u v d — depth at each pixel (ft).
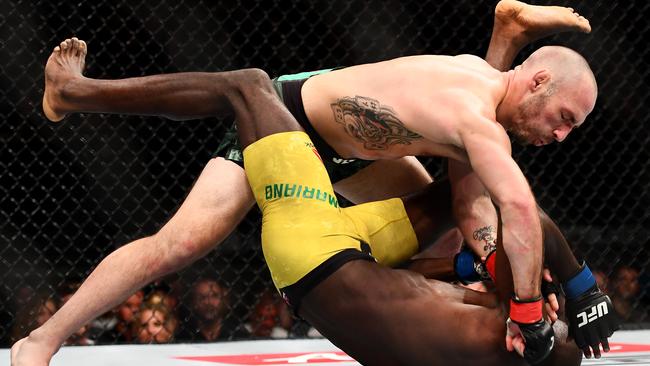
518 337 7.94
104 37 19.43
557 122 8.96
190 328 17.57
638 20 21.30
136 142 19.79
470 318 8.18
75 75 9.87
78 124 19.20
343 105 9.41
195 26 20.12
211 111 9.51
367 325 8.26
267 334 18.37
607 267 21.01
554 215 21.99
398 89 9.06
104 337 17.20
